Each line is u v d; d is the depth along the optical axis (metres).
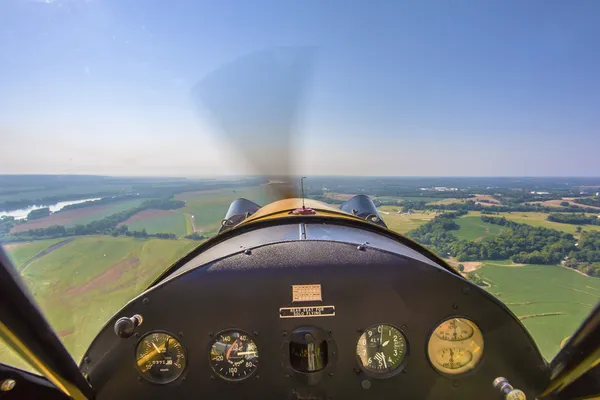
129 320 0.41
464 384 0.45
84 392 0.42
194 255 0.57
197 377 0.45
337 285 0.44
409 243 0.59
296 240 0.48
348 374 0.45
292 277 0.44
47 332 0.34
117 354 0.44
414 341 0.44
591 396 0.39
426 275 0.44
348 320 0.44
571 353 0.40
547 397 0.45
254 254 0.45
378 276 0.44
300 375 0.44
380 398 0.45
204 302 0.44
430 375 0.45
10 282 0.30
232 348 0.45
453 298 0.44
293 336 0.43
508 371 0.45
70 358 0.39
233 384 0.45
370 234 0.58
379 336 0.45
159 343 0.45
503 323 0.44
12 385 0.34
